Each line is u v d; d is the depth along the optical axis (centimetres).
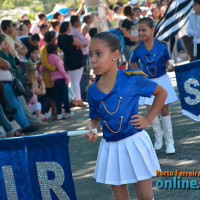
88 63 1130
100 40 329
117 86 336
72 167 611
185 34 1070
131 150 337
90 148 694
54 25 1177
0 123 797
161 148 624
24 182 352
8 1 2403
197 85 526
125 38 1094
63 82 969
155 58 582
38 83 970
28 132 883
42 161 346
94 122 363
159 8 1605
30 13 2431
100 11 1221
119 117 336
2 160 353
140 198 348
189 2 718
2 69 802
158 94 345
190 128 698
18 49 944
